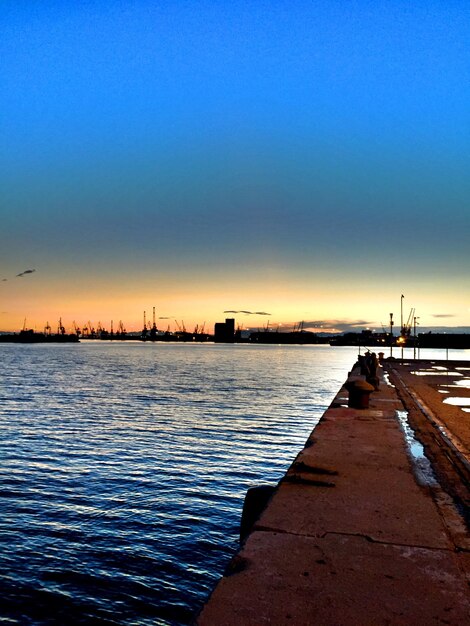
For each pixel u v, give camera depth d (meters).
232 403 47.00
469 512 5.20
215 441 28.38
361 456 7.77
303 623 2.98
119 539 14.70
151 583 12.32
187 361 147.00
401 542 4.32
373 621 3.02
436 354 129.50
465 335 180.25
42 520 16.03
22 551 13.84
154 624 10.69
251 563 3.85
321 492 5.87
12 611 10.98
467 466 7.10
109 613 11.02
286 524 4.75
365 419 11.49
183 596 11.80
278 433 31.06
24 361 138.88
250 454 25.16
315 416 38.66
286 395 54.69
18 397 51.50
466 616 3.09
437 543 4.31
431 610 3.16
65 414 39.22
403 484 6.23
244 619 3.01
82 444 27.38
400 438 9.21
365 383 13.45
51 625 10.53
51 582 12.26
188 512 16.86
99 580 12.39
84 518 16.23
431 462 7.41
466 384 21.48
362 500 5.55
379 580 3.58
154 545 14.35
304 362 150.12
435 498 5.69
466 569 3.79
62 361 140.12
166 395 54.03
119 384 68.06
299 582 3.53
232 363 137.75
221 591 3.38
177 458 24.20
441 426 10.85
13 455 24.61
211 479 20.66
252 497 6.64
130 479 20.56
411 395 16.72
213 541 14.67
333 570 3.73
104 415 38.78
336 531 4.58
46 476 20.91
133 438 29.14
